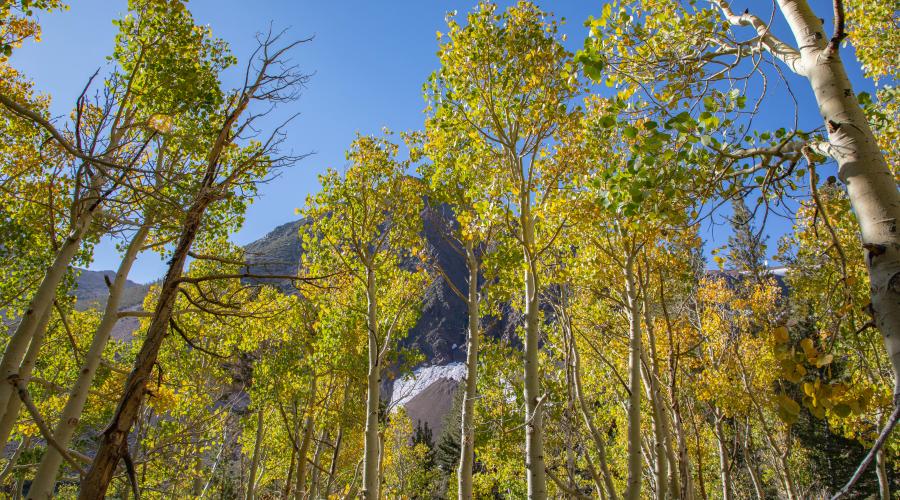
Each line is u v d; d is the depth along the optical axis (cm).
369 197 1360
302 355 1467
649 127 393
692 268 942
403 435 3059
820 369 258
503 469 1717
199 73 941
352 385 1522
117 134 721
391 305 1437
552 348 1212
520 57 832
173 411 1403
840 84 303
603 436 1541
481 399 1337
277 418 1842
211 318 1357
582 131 829
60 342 1467
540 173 900
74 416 780
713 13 530
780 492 2339
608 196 447
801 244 1021
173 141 795
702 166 419
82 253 1120
